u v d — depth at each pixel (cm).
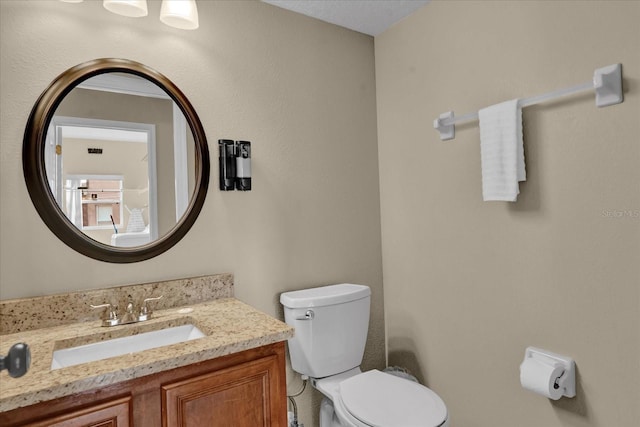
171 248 151
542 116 141
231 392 105
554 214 139
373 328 214
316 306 162
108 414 87
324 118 198
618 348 122
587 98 128
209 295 155
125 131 143
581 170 131
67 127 132
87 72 134
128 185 143
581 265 131
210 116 162
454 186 176
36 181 125
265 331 113
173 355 95
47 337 114
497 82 156
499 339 158
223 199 165
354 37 212
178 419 96
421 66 191
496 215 158
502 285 157
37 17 129
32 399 78
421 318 195
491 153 147
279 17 184
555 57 137
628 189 119
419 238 195
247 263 171
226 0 168
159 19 151
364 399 138
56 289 129
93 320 132
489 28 159
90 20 138
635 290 118
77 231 132
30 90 127
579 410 132
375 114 218
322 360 164
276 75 182
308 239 190
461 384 175
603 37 124
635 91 117
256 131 175
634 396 119
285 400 116
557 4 136
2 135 122
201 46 161
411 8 191
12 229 123
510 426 154
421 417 126
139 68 144
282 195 182
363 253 211
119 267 141
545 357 140
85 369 88
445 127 175
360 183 211
